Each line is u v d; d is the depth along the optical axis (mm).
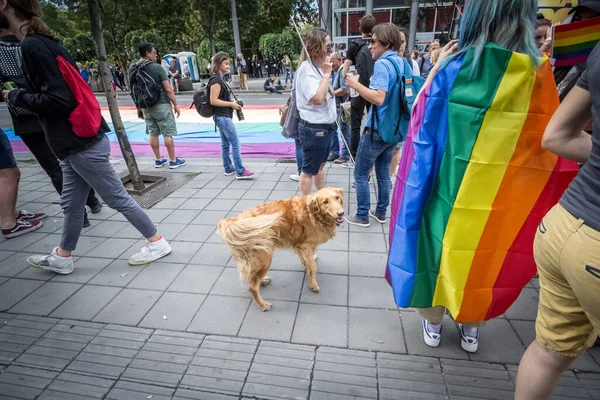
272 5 31750
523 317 2451
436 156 1723
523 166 1587
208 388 1967
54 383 2029
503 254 1729
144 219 3129
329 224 2715
